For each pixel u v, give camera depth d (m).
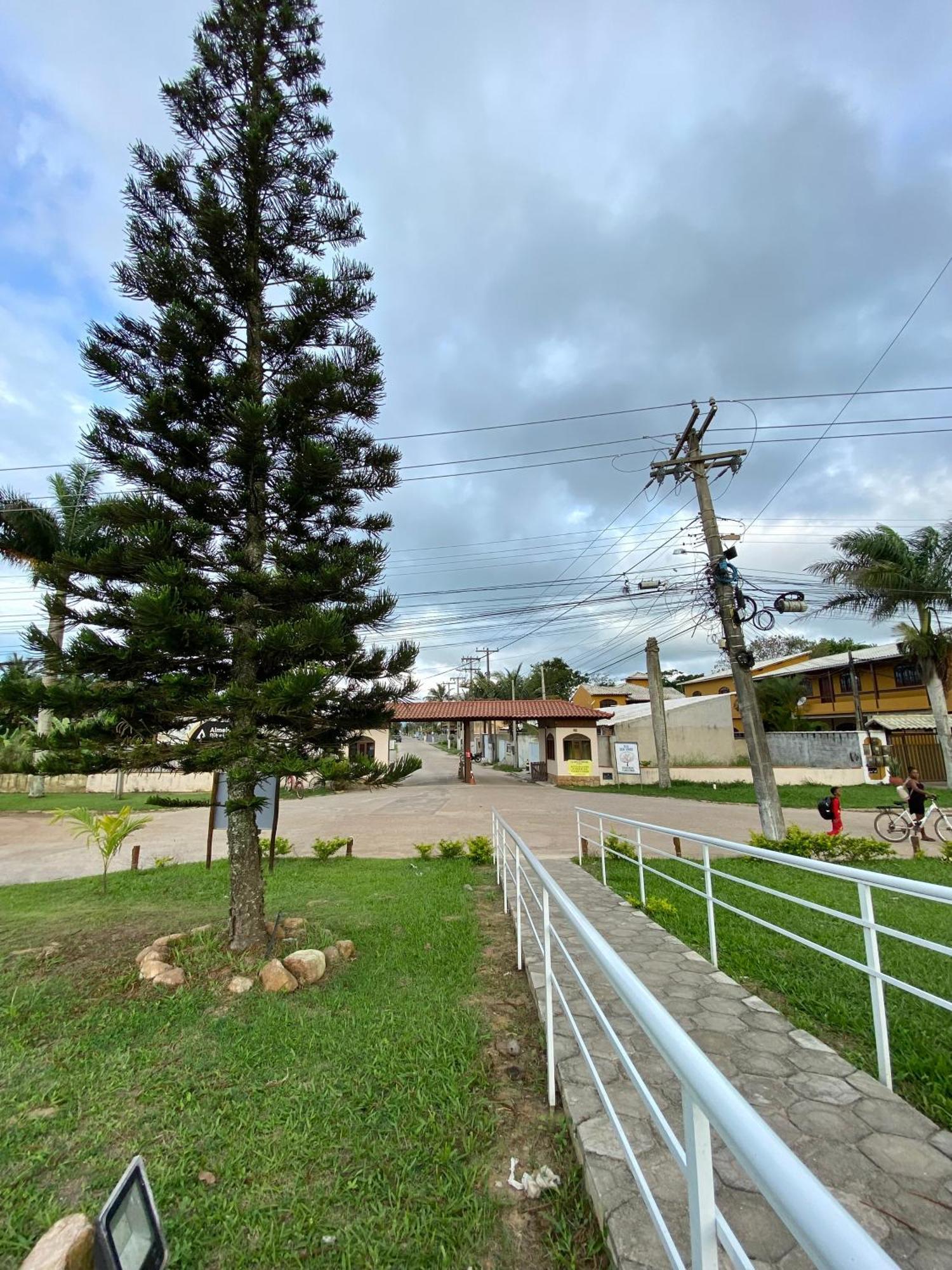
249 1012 3.66
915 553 18.98
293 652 4.18
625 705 36.28
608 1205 1.99
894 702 26.52
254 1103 2.75
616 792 22.53
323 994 3.94
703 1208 1.04
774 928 3.54
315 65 5.18
